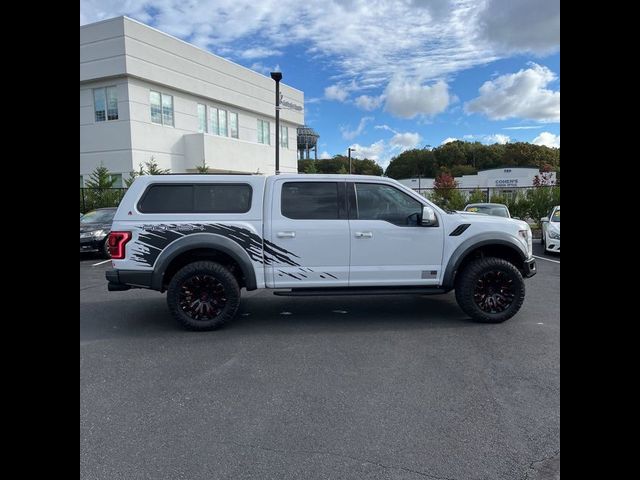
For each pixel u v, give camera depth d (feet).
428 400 11.68
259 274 18.30
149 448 9.57
